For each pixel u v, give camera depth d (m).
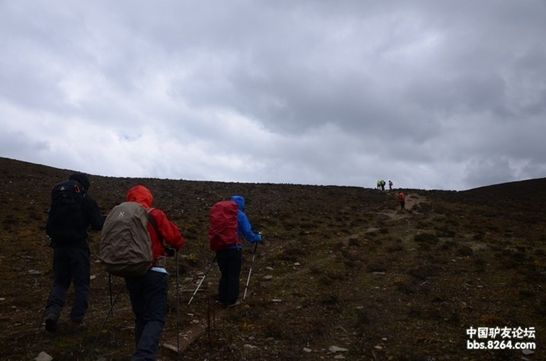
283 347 6.82
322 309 8.75
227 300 8.67
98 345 6.40
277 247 16.22
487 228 21.75
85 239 7.22
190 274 11.84
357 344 7.07
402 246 16.33
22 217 19.09
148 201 6.11
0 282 10.05
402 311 8.69
